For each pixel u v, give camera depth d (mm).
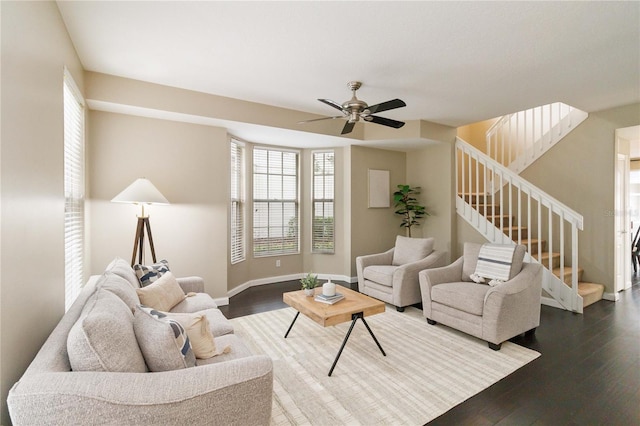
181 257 3885
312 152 5617
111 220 3480
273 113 4145
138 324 1520
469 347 2863
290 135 4621
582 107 4230
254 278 5184
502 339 2785
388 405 2039
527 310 3000
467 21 2240
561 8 2090
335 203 5539
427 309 3410
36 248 1589
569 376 2395
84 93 3061
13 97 1342
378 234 5695
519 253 3178
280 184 5457
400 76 3201
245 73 3139
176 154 3836
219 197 4129
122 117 3537
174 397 1179
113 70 3080
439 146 5402
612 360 2641
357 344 2922
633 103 4078
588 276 4539
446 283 3381
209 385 1248
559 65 2955
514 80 3303
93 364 1201
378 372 2432
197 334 1727
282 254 5465
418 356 2689
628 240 4805
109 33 2404
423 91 3621
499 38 2471
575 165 4656
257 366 1371
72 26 2299
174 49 2664
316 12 2141
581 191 4602
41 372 1129
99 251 3426
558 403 2076
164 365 1391
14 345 1327
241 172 4941
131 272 2592
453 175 5258
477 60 2848
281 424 1859
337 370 2461
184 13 2156
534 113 5219
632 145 5199
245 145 4977
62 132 2092
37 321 1593
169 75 3195
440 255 4156
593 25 2289
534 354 2738
